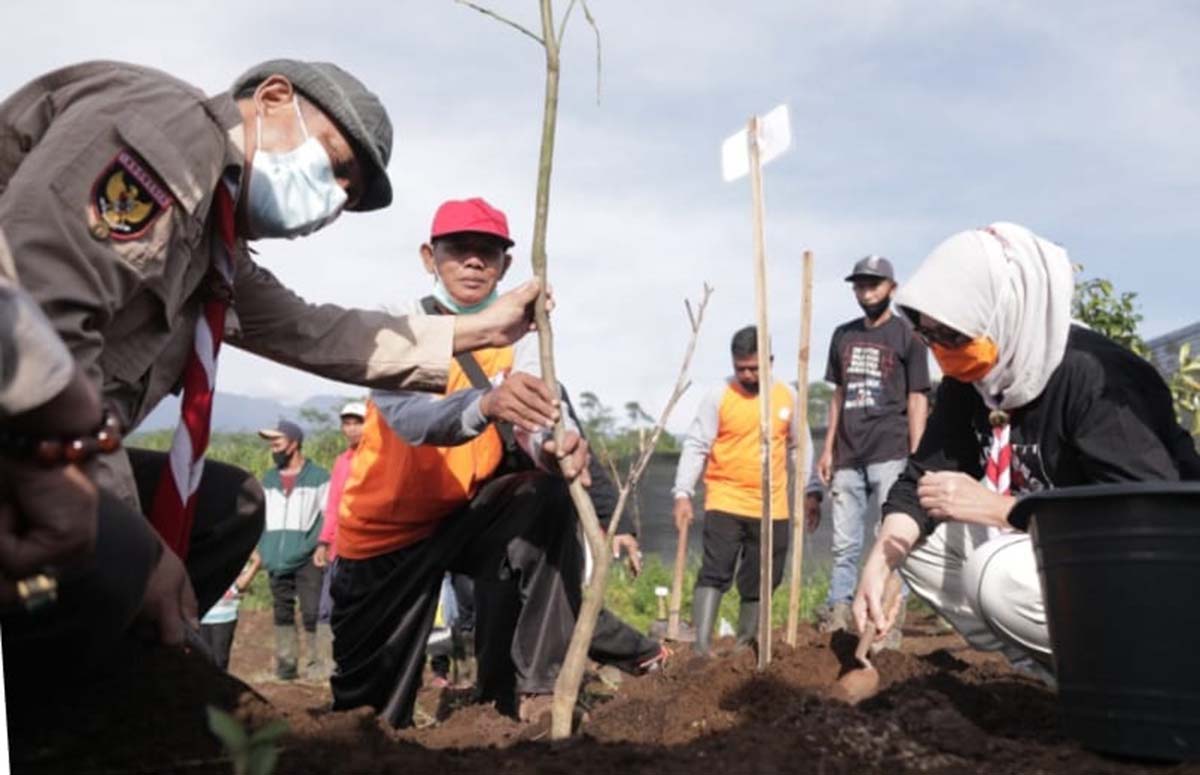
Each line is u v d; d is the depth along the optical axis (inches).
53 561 72.4
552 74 111.0
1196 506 94.6
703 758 94.3
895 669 129.3
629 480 112.7
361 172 114.7
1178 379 287.7
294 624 342.3
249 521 121.5
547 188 112.7
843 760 94.3
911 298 126.3
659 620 378.3
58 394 70.4
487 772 90.7
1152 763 97.3
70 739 83.7
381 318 133.3
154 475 116.2
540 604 154.7
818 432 512.1
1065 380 123.7
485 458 155.9
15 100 94.3
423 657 163.2
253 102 109.7
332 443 744.3
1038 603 124.5
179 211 93.4
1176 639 95.3
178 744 85.1
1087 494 98.3
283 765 85.5
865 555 297.7
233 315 119.4
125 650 92.1
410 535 157.5
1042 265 124.7
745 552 286.8
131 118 90.5
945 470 138.6
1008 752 98.7
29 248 83.8
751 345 277.4
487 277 163.9
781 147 133.1
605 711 129.9
